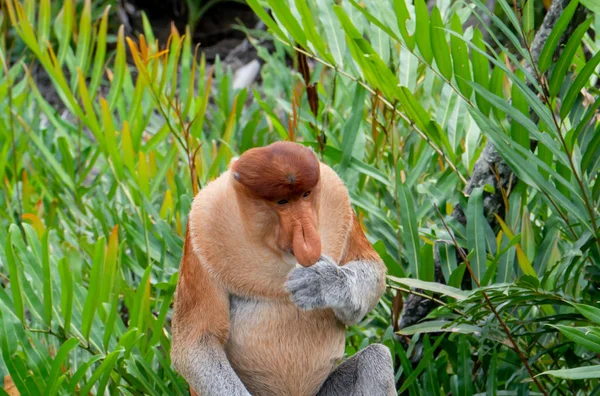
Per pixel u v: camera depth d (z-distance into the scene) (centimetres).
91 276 575
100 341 627
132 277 820
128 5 1656
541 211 739
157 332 629
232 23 1694
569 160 563
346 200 478
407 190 654
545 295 561
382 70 654
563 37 641
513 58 570
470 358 625
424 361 605
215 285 473
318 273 458
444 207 708
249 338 482
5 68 946
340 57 745
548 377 663
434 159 834
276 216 442
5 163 898
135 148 891
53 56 873
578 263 637
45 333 620
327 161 809
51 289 588
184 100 997
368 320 758
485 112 641
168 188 897
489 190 659
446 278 642
